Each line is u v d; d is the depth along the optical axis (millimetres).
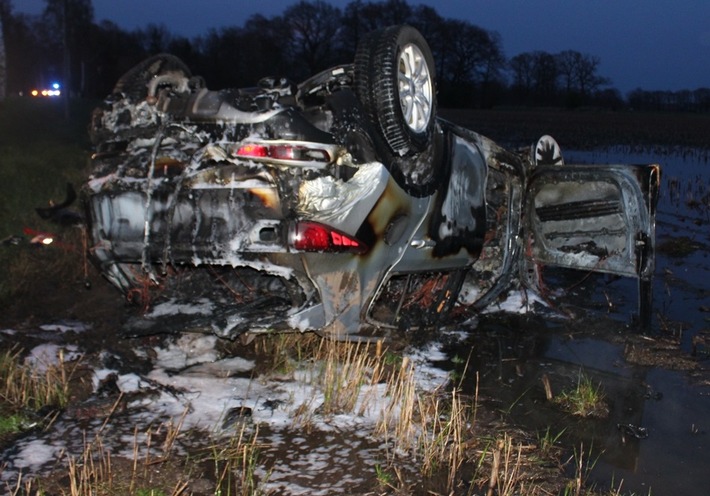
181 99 4852
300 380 4941
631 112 92375
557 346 6109
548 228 6984
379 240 4875
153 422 4277
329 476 3758
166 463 3809
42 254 7777
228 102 4629
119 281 5184
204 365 5164
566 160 24750
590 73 115625
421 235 5301
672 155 27312
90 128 5180
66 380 4742
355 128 4773
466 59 98688
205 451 3957
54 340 5551
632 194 6379
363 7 90562
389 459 3943
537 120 57250
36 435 4098
